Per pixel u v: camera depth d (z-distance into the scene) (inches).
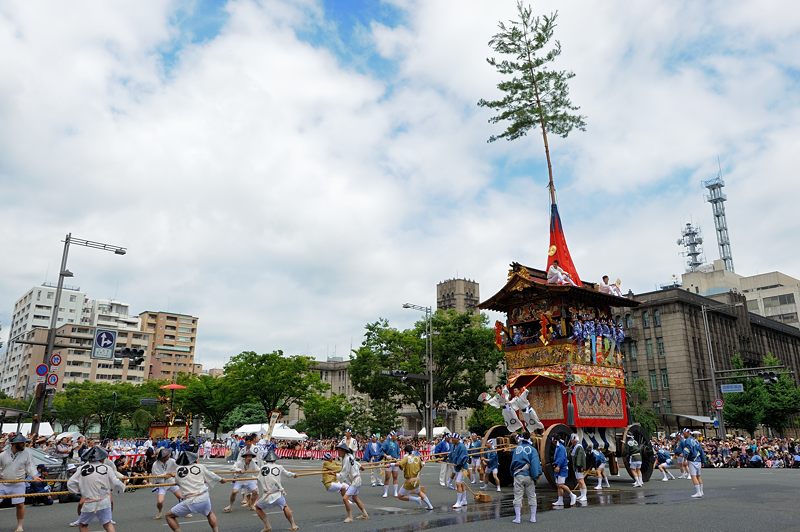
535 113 1021.8
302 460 1779.0
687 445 665.0
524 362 854.5
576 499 602.5
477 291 5467.5
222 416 2662.4
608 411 832.9
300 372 2288.4
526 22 1057.5
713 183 4712.1
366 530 465.1
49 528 516.7
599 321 867.4
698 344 2503.7
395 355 1995.6
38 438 966.4
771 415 1947.6
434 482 982.4
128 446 1229.1
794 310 3941.9
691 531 422.6
